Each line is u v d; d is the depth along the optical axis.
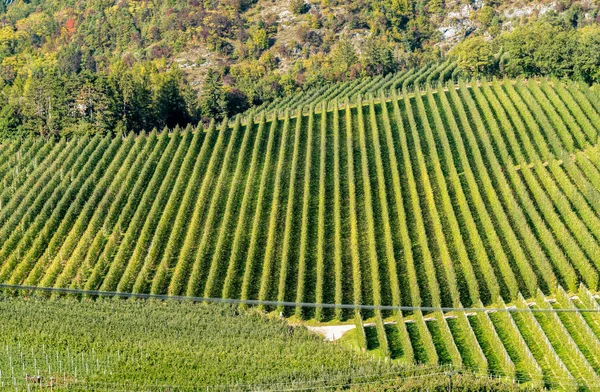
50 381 85.31
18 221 117.25
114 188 123.62
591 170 119.44
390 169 126.81
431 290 100.75
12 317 96.00
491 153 124.50
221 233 111.88
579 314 90.06
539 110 133.25
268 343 91.44
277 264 108.06
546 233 106.56
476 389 81.06
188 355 89.50
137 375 86.62
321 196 117.62
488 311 96.94
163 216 115.50
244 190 124.12
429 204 116.88
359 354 90.12
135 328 94.31
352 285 103.75
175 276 105.12
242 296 102.75
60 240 114.31
